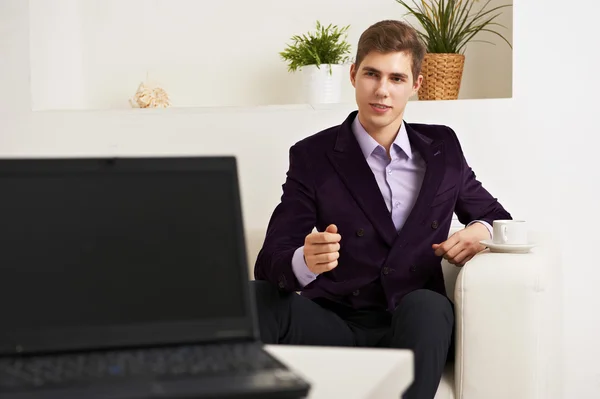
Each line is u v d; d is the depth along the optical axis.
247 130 2.82
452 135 2.13
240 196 1.00
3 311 0.90
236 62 3.20
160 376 0.81
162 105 3.04
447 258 1.99
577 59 2.57
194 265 0.96
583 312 2.58
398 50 1.97
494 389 1.75
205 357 0.88
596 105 2.57
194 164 1.00
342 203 2.01
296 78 3.15
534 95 2.60
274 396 0.77
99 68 3.30
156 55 3.26
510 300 1.75
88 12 3.29
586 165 2.58
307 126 2.77
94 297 0.92
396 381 0.94
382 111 1.99
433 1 2.95
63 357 0.88
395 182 2.05
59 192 0.94
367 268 1.98
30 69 3.00
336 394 0.84
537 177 2.61
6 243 0.91
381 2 3.04
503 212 2.14
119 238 0.95
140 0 3.26
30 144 2.98
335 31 2.92
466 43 2.98
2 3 3.01
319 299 2.02
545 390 1.85
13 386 0.78
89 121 2.93
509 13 2.92
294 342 1.87
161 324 0.93
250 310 0.96
